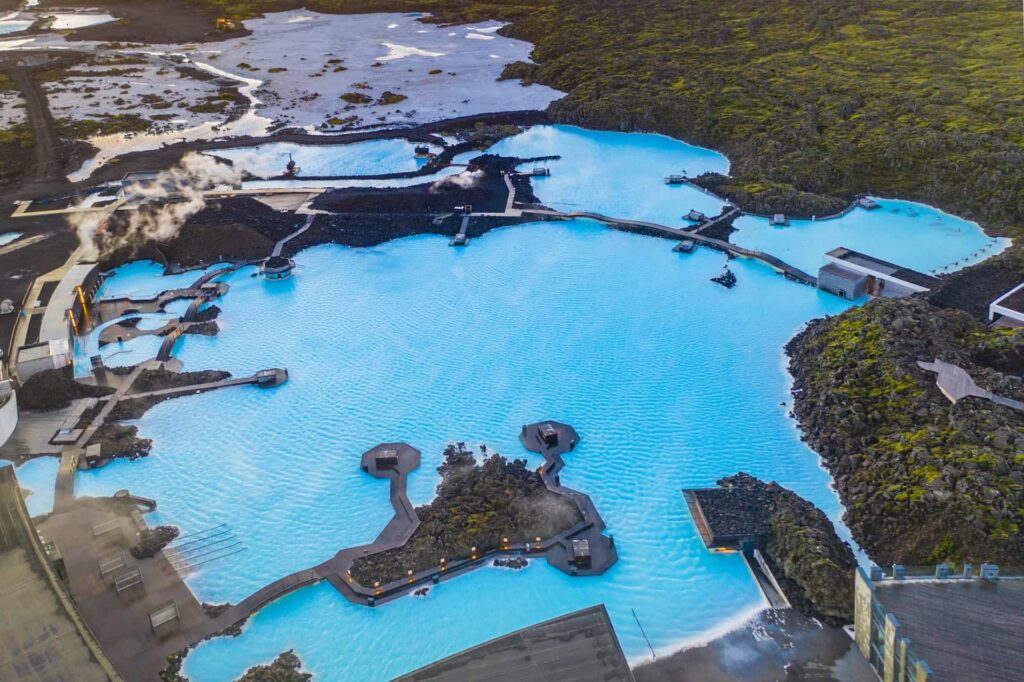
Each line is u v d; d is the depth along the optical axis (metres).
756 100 191.50
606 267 134.25
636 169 171.50
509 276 132.50
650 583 77.06
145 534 83.12
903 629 62.28
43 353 108.94
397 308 124.56
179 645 71.38
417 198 154.88
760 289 126.38
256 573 79.31
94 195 161.62
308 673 69.25
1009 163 149.75
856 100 186.38
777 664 68.25
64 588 67.00
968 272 121.19
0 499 76.12
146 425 100.94
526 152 182.62
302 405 103.62
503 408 101.75
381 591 76.25
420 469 92.31
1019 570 67.88
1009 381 90.88
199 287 132.00
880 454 87.81
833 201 149.00
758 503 84.31
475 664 63.50
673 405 101.44
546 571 78.62
